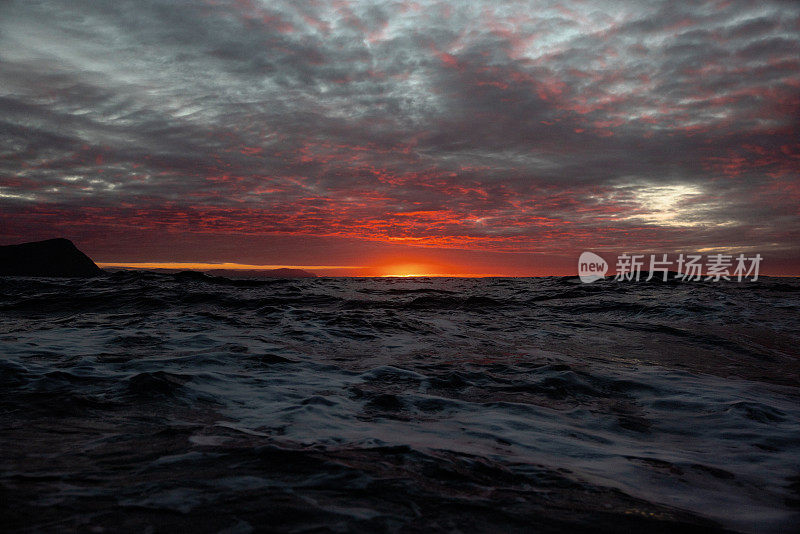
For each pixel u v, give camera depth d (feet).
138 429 7.32
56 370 11.08
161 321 21.11
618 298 36.76
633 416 10.19
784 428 9.49
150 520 4.22
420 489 5.36
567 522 4.78
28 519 4.15
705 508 5.65
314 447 6.72
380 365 14.12
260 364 13.30
